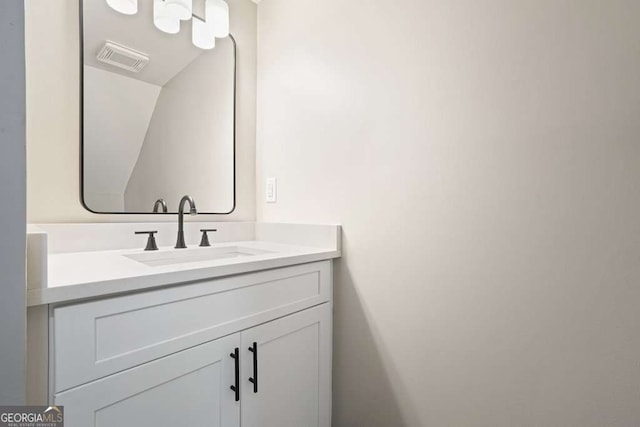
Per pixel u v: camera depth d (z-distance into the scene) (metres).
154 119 1.28
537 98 0.87
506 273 0.92
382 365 1.17
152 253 1.14
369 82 1.20
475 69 0.97
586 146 0.80
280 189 1.53
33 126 1.00
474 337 0.97
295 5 1.47
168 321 0.76
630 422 0.75
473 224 0.97
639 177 0.74
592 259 0.79
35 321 0.58
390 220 1.15
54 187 1.04
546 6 0.85
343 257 1.28
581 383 0.81
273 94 1.57
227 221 1.52
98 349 0.65
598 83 0.78
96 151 1.13
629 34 0.75
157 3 1.25
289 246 1.37
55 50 1.04
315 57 1.38
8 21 0.47
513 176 0.90
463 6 0.99
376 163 1.18
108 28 1.15
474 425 0.97
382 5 1.17
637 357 0.74
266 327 0.99
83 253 1.07
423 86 1.07
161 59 1.30
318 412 1.19
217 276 0.84
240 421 0.91
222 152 1.51
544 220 0.86
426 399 1.07
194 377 0.81
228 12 1.46
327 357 1.23
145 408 0.72
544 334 0.86
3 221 0.48
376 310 1.19
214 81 1.48
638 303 0.74
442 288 1.03
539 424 0.86
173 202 1.34
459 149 1.00
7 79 0.47
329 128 1.33
